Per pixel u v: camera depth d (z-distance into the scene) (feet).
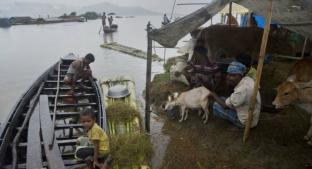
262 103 22.57
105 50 58.90
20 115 20.59
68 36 84.94
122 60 48.39
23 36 86.69
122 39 76.59
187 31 18.76
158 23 144.97
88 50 59.52
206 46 27.07
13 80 39.27
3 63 49.21
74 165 15.25
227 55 26.48
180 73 28.22
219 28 27.63
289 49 27.84
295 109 22.38
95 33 92.53
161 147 18.95
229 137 19.04
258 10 17.92
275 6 17.61
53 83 28.04
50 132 17.52
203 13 18.30
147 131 20.76
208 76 24.12
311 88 15.49
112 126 20.70
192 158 17.42
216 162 16.80
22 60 51.55
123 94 25.18
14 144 16.12
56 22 145.28
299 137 18.54
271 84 26.55
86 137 16.31
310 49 31.68
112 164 16.40
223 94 23.53
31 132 17.39
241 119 18.40
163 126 21.98
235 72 18.78
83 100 26.76
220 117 21.75
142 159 16.94
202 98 20.57
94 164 14.85
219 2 18.15
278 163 16.12
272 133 19.02
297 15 17.48
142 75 38.37
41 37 83.30
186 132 20.56
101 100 22.45
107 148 15.25
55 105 21.48
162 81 30.81
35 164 14.32
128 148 17.25
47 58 53.01
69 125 18.86
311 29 17.13
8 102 30.99
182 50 31.01
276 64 32.91
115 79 30.91
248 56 26.86
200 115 22.43
